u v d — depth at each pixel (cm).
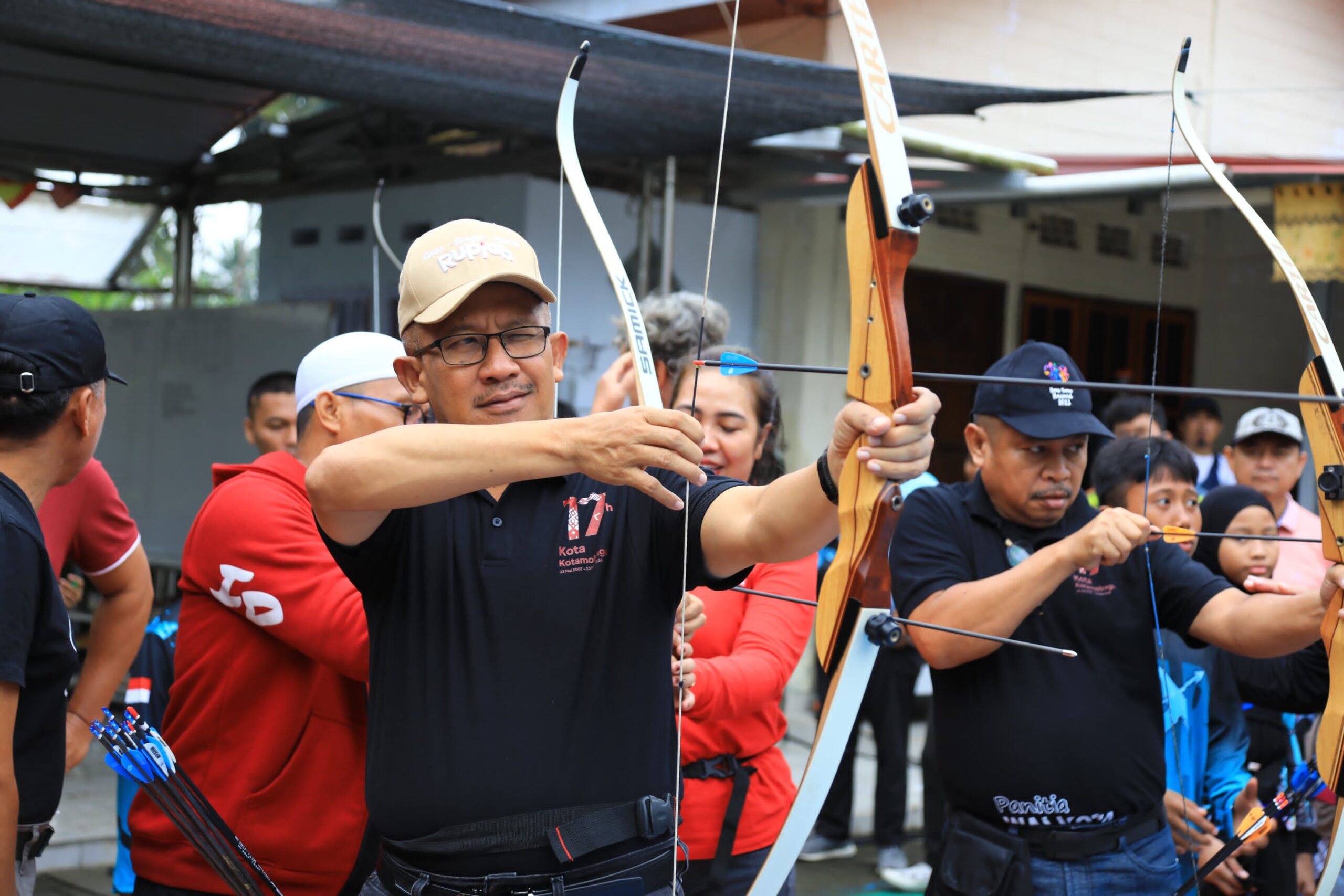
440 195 593
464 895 154
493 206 566
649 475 155
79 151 649
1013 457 222
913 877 433
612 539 162
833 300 625
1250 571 295
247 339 623
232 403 625
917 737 583
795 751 538
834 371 145
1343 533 188
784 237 610
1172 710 253
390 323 617
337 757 216
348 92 435
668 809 160
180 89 547
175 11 350
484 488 144
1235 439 386
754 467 258
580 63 171
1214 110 599
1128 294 777
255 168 677
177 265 704
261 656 215
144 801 223
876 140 140
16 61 490
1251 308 809
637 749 159
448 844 155
